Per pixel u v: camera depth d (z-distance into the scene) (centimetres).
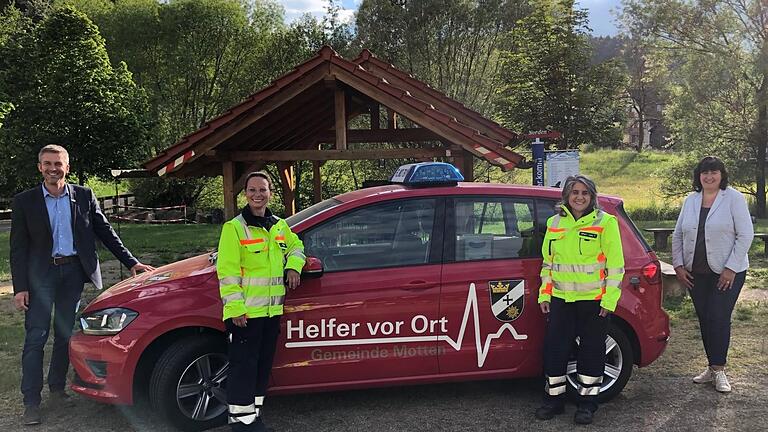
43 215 430
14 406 448
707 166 443
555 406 408
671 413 417
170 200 2830
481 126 1041
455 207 421
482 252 418
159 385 382
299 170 2247
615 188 2962
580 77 1947
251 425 370
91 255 452
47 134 1697
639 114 5791
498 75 2153
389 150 887
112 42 2827
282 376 395
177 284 397
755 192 2130
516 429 396
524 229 425
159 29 2817
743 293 798
